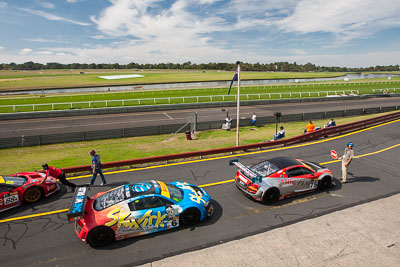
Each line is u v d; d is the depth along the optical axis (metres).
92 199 7.24
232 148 14.11
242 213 7.97
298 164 9.06
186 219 7.26
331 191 9.34
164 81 90.25
